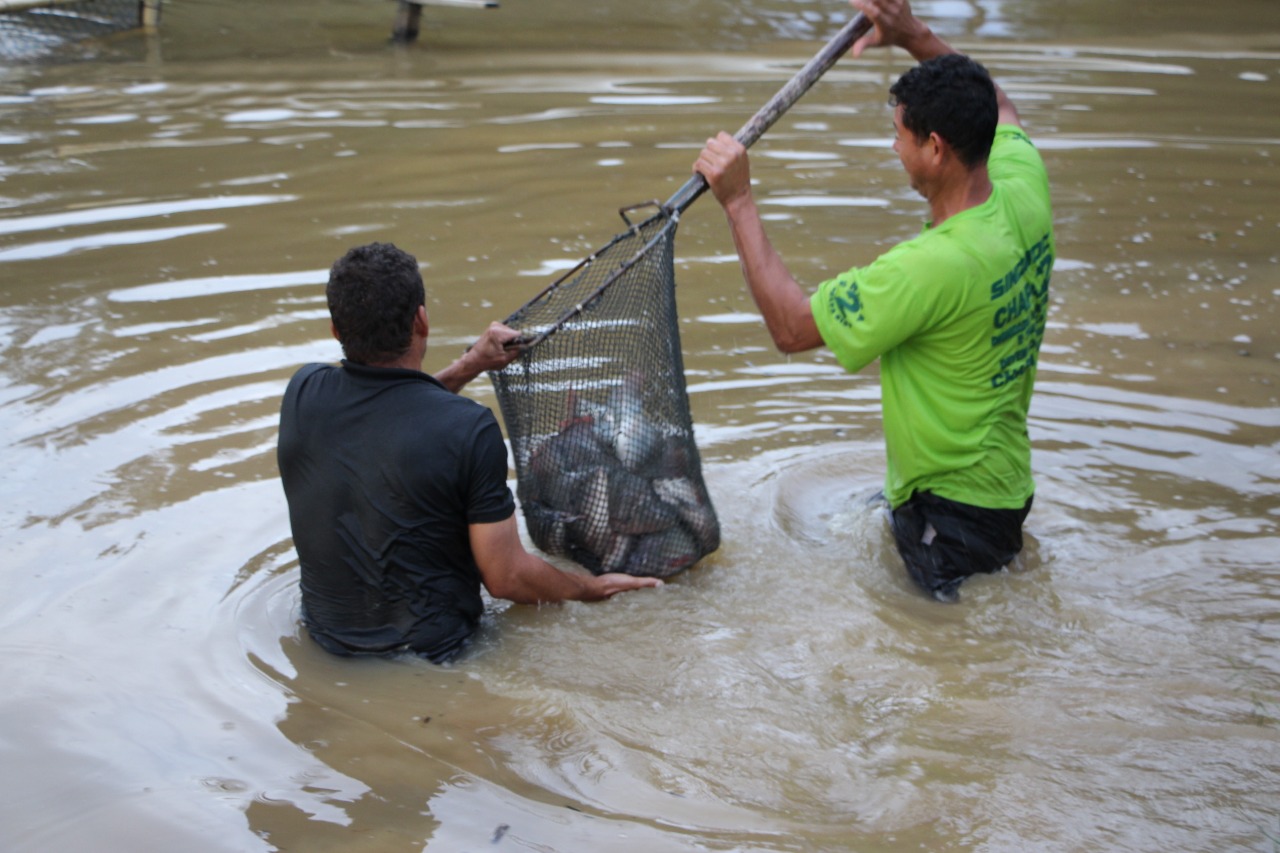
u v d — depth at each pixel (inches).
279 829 109.4
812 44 445.7
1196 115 362.3
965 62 139.1
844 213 280.1
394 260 134.1
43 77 387.5
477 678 134.9
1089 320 231.8
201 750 120.5
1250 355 217.2
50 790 114.1
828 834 110.4
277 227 268.8
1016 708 129.6
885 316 140.4
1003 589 152.9
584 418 154.1
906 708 130.0
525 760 120.4
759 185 299.4
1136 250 265.3
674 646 141.9
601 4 501.4
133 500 167.2
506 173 305.4
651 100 370.9
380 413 134.3
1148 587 152.7
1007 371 147.5
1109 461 183.0
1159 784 117.0
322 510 135.5
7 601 144.9
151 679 131.8
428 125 344.8
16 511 163.6
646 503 153.3
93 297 232.7
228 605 146.2
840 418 198.8
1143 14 494.3
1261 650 139.8
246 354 211.2
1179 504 171.5
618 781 117.5
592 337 151.7
